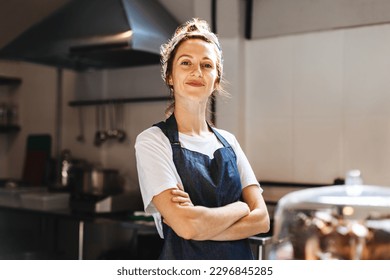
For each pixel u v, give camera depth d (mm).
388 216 933
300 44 3029
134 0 3191
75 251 3938
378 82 2777
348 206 961
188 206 1485
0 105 4336
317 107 2975
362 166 2832
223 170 1609
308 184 2980
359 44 2830
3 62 4328
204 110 1655
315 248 968
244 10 3188
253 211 1616
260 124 3182
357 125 2846
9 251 3992
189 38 1606
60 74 4043
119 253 3584
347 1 2846
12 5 4105
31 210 3271
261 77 3172
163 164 1537
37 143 4176
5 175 4418
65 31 3123
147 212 1582
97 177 3379
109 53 3324
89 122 3939
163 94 3543
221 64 1679
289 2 3037
